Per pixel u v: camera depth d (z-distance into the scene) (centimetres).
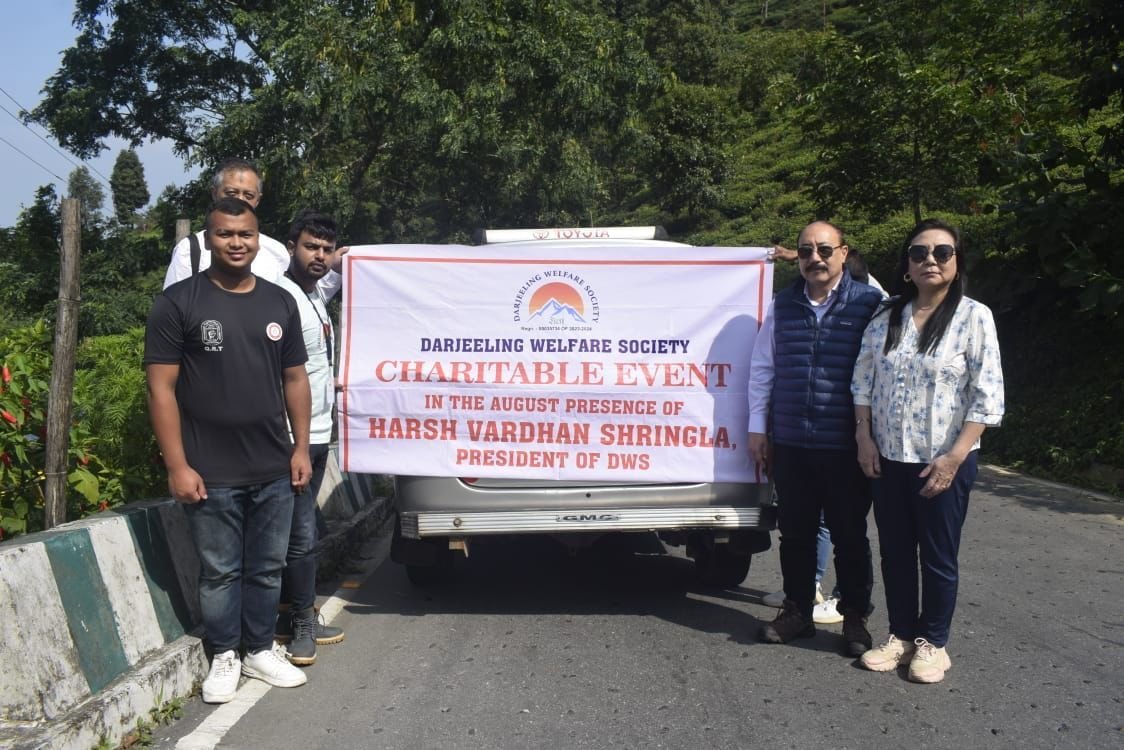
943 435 457
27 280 2262
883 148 1564
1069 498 931
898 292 481
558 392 560
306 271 521
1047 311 1264
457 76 1809
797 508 514
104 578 421
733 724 418
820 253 489
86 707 375
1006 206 1162
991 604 591
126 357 658
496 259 563
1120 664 487
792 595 527
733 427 558
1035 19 1500
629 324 562
